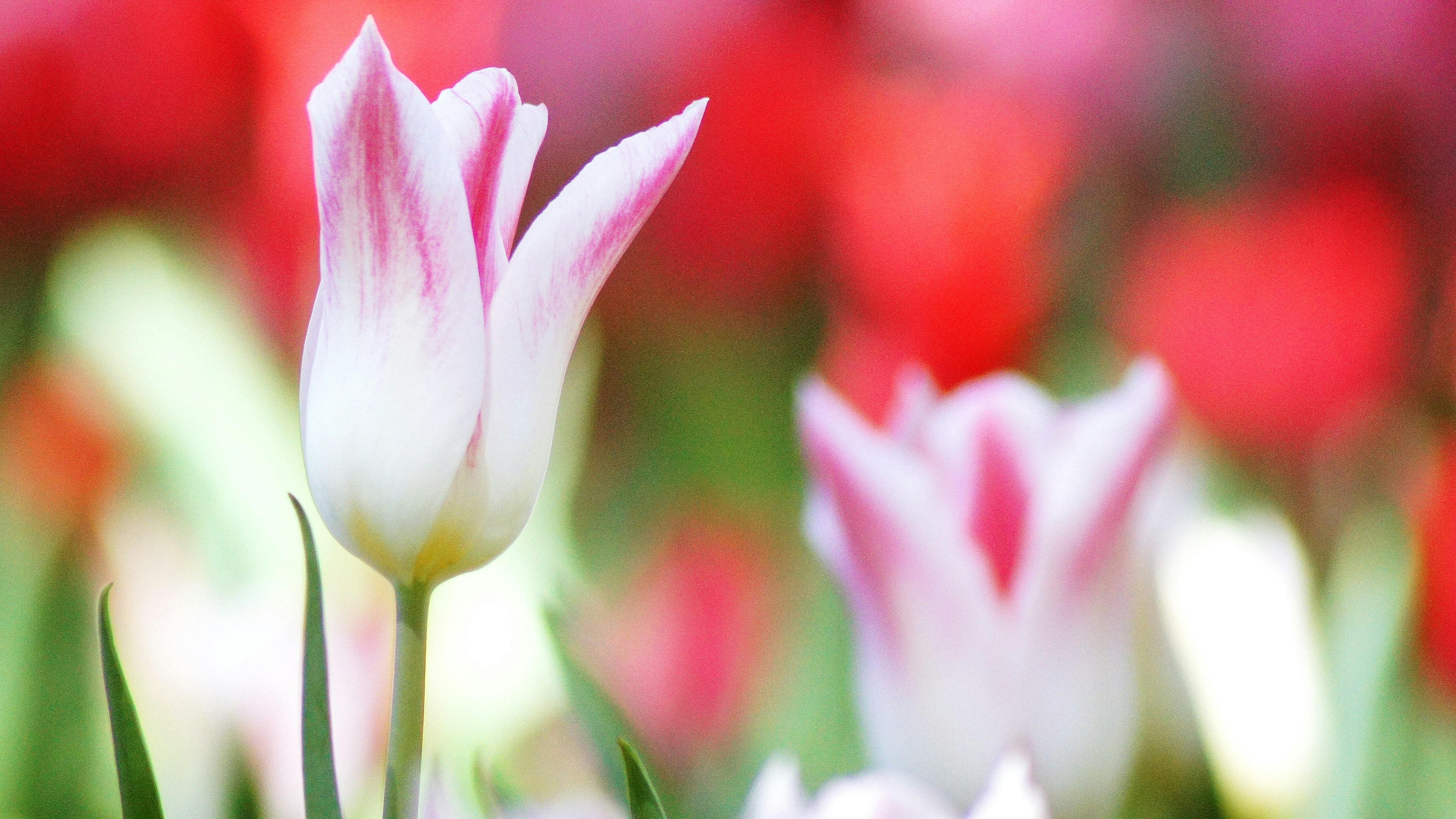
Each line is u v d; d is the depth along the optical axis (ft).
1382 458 5.28
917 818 2.80
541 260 2.59
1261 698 3.53
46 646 5.29
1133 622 3.23
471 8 5.07
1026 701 3.08
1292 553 3.92
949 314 4.35
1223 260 5.27
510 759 4.20
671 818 3.13
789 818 2.82
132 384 5.56
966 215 4.36
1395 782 4.11
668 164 2.60
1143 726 3.46
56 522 5.44
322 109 2.55
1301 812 3.50
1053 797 3.10
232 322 5.71
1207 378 5.20
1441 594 4.04
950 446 3.16
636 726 3.10
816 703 4.36
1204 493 4.91
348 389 2.57
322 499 2.59
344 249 2.57
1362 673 3.75
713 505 5.60
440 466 2.57
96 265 5.99
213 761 3.51
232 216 5.80
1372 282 5.13
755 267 5.94
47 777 4.80
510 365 2.58
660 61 5.94
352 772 3.67
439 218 2.56
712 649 3.99
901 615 3.08
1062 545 3.07
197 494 5.38
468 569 2.59
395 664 2.59
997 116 5.16
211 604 4.09
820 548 3.34
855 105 5.74
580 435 5.64
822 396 3.09
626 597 4.73
